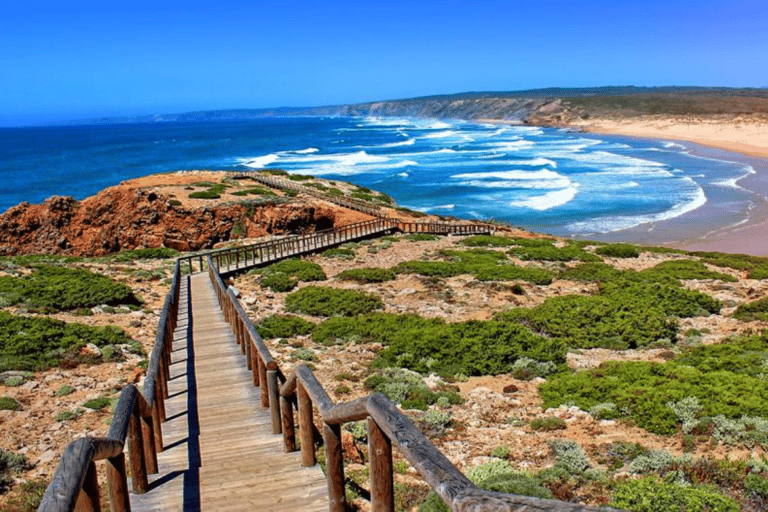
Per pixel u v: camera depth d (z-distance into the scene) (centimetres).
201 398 1070
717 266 3444
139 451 657
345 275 2970
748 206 5919
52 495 289
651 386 1439
